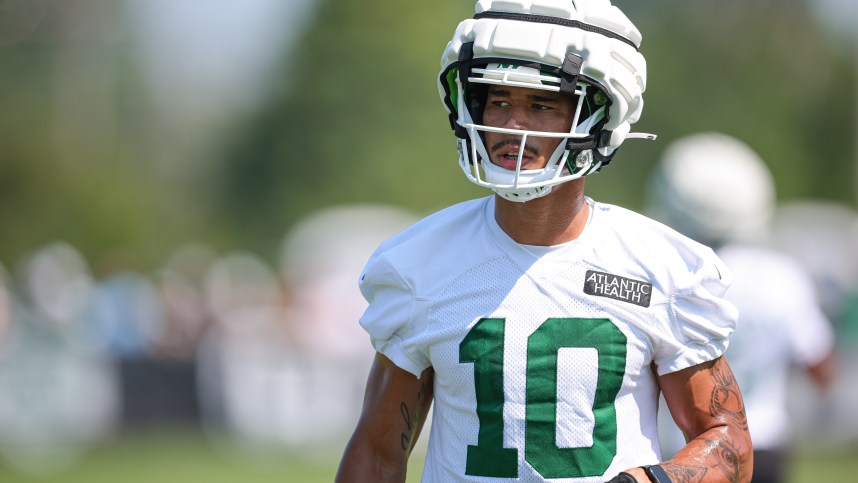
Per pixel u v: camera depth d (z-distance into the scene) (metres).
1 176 105.50
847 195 116.38
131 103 142.50
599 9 11.05
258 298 61.97
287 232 108.38
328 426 48.94
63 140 113.31
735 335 19.00
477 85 11.40
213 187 130.75
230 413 48.03
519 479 11.05
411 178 102.12
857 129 95.56
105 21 128.62
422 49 104.62
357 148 104.19
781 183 113.94
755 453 18.81
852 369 44.91
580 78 10.83
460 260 11.45
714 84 118.38
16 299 56.84
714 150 20.50
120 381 46.75
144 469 40.19
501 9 11.06
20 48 117.50
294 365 48.69
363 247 64.75
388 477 12.05
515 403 11.06
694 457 11.15
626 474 10.80
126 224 105.25
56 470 41.03
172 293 57.53
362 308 50.91
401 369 11.79
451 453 11.41
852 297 47.03
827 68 119.00
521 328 11.11
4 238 104.00
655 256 11.27
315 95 106.75
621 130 11.35
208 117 174.62
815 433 44.34
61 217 104.56
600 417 11.09
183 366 47.81
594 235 11.34
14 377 44.38
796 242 60.88
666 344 11.20
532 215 11.20
